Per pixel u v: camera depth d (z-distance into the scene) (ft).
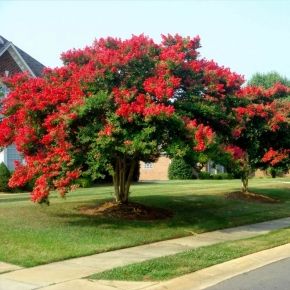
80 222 44.19
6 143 44.91
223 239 40.70
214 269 29.68
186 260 31.12
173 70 44.91
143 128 40.37
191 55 47.11
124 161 50.06
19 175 41.83
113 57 42.93
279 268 30.68
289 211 59.98
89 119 41.63
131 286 25.38
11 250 32.73
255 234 43.57
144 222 45.73
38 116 42.88
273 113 66.44
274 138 69.15
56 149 40.09
